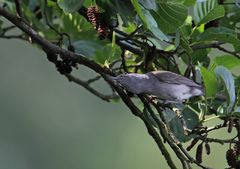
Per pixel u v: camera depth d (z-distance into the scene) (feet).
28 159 92.63
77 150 92.32
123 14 32.14
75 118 92.94
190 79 34.88
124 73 34.14
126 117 93.25
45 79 93.04
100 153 91.97
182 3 32.12
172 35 35.55
